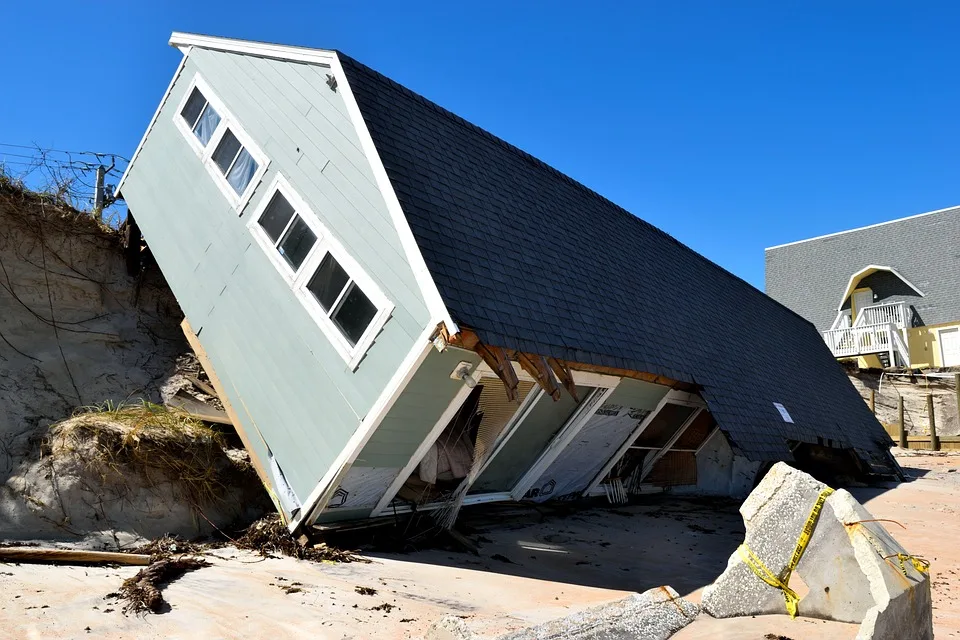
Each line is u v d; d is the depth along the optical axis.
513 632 4.43
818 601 5.03
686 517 12.98
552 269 10.49
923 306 32.22
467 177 10.48
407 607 6.21
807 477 5.27
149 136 12.41
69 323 12.12
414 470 9.48
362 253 8.51
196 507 8.85
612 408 11.52
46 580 6.23
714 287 18.25
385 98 10.12
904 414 28.77
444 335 7.41
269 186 9.91
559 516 12.18
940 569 8.55
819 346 23.33
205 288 10.58
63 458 8.31
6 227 12.11
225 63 11.23
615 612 4.94
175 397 11.57
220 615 5.68
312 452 8.55
